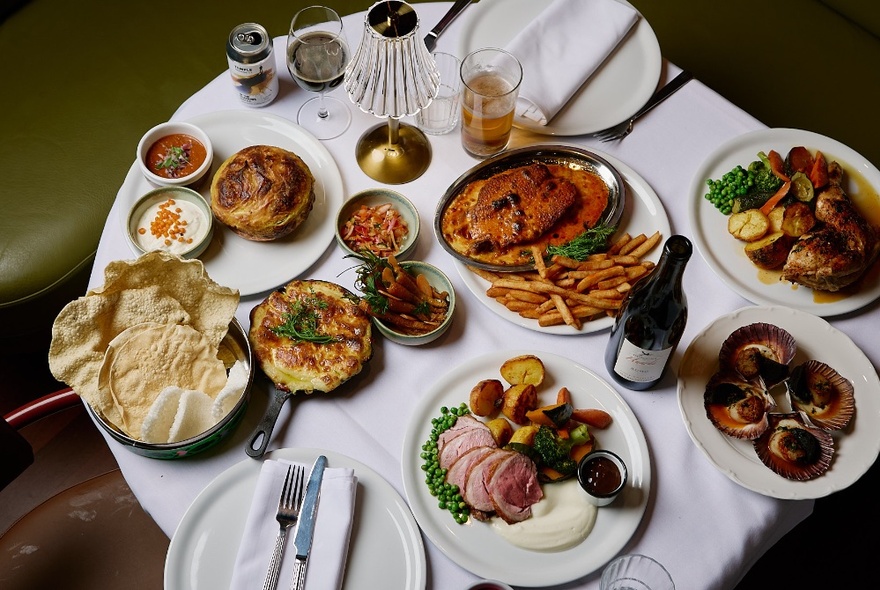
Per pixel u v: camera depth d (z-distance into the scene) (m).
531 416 1.11
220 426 1.09
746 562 1.09
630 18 1.43
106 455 1.58
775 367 1.15
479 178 1.32
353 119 1.40
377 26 1.17
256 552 1.04
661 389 1.17
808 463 1.10
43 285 1.55
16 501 1.54
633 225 1.30
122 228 1.29
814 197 1.28
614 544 1.06
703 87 1.42
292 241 1.29
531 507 1.07
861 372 1.17
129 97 1.69
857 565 1.69
